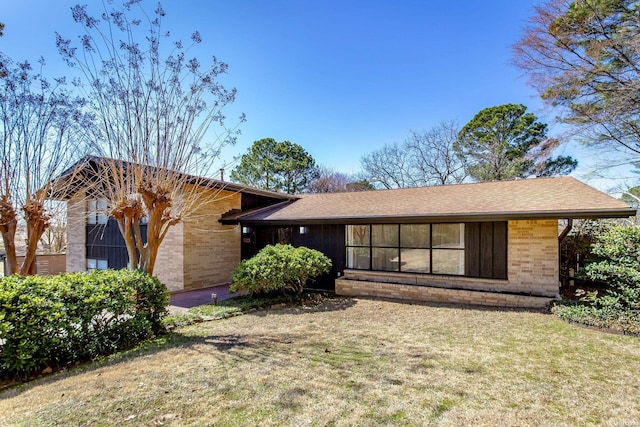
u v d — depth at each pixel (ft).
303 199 47.47
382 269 34.81
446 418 10.50
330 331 21.39
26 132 20.70
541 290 27.71
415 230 33.19
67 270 46.03
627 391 12.41
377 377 13.64
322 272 33.55
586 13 42.09
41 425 10.07
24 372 14.80
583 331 20.10
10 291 14.79
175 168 23.09
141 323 19.58
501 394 12.16
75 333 16.35
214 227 39.88
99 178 25.94
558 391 12.42
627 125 44.57
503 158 79.71
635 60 41.39
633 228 22.00
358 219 33.04
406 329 21.67
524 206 27.27
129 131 21.81
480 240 30.22
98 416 10.60
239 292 34.32
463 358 15.97
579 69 44.86
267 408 11.08
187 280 36.50
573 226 32.78
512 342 18.44
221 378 13.51
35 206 21.33
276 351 17.12
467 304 29.09
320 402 11.48
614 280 22.25
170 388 12.59
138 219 23.41
